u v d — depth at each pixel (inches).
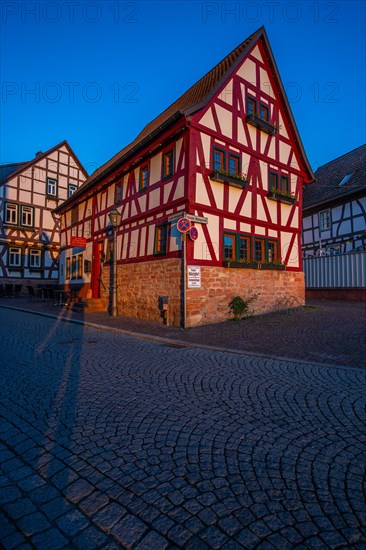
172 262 401.1
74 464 98.6
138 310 466.3
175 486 87.3
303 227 894.4
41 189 1065.5
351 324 343.9
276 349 252.8
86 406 143.5
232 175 415.5
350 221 751.7
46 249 1078.4
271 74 500.4
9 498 83.0
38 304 677.3
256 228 460.8
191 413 135.3
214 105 417.1
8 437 116.2
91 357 234.2
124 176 537.6
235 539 69.1
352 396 151.3
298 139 526.6
